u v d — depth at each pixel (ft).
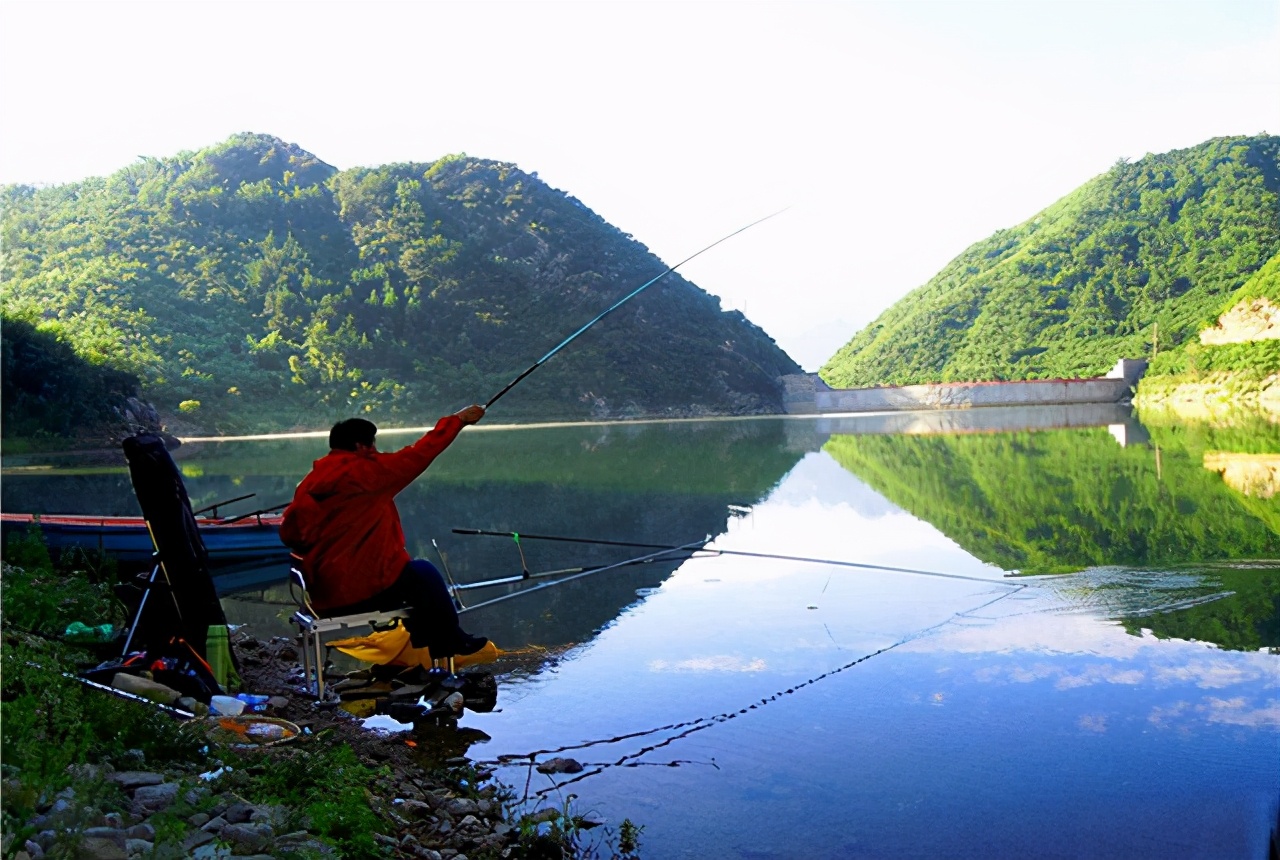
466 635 22.29
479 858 13.66
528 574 30.91
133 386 184.44
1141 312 402.11
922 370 440.45
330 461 21.12
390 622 21.93
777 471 79.92
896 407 307.78
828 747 18.12
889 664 23.24
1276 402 207.21
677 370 327.88
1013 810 15.35
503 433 183.11
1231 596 28.35
